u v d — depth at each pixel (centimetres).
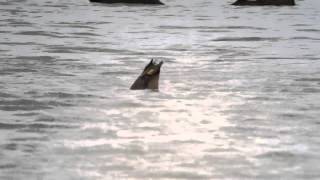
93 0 13112
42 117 3409
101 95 4019
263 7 12462
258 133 3103
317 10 11725
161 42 6869
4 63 5241
